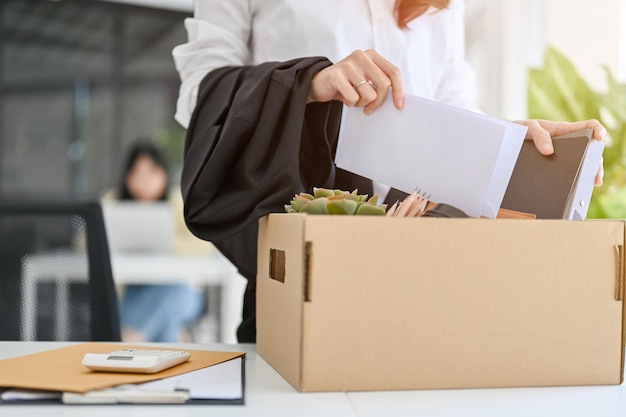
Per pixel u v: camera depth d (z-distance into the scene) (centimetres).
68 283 140
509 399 73
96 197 586
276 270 91
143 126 595
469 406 70
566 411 69
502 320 77
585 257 79
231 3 120
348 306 74
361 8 120
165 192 490
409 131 86
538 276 78
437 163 84
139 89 593
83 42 581
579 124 93
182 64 119
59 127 581
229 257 114
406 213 80
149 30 590
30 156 576
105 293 140
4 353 94
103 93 588
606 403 72
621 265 80
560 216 87
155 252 424
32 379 72
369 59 88
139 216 421
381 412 67
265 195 98
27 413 63
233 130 97
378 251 74
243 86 100
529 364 78
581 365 79
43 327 138
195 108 106
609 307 80
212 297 420
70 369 78
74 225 142
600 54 254
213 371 80
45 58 575
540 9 270
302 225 73
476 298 76
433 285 75
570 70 213
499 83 276
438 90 135
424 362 75
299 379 73
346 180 108
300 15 117
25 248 140
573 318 79
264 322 91
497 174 82
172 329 405
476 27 299
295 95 96
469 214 82
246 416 64
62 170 583
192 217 102
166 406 67
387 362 75
